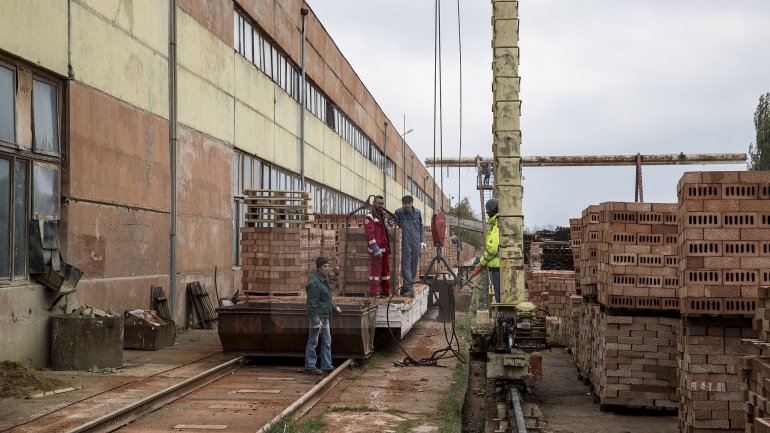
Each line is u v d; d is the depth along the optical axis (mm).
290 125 33000
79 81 15281
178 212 20484
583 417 10789
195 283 21359
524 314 11680
